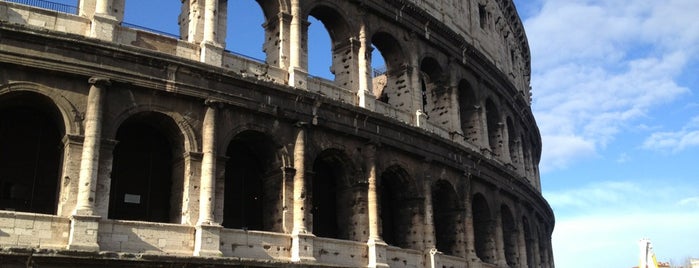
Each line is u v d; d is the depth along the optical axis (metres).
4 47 37.50
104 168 38.78
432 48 62.88
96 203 37.94
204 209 41.09
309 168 47.16
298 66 49.16
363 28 55.53
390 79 59.56
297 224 45.12
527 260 73.06
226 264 40.12
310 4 52.34
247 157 48.00
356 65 54.53
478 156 62.19
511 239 68.88
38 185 39.75
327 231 51.12
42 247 35.75
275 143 46.09
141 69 41.16
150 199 42.88
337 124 49.47
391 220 56.12
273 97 46.16
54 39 38.56
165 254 38.75
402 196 55.47
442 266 54.41
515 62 86.19
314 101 47.97
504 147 72.00
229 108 44.19
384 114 54.81
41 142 40.47
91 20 41.38
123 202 41.88
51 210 39.72
